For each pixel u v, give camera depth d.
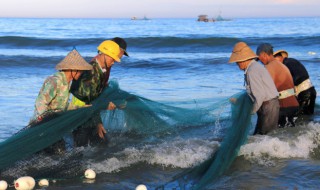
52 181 5.30
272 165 5.78
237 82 12.95
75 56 5.65
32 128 5.55
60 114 5.69
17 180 4.96
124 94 6.46
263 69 6.37
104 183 5.25
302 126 7.04
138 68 16.92
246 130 6.15
